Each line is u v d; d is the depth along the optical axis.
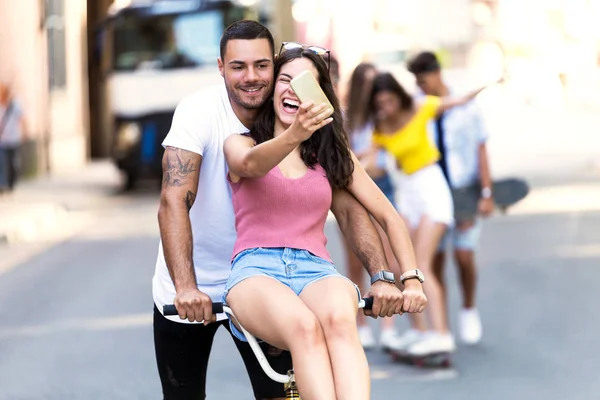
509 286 17.41
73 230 25.73
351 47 50.41
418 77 13.18
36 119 39.72
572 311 15.55
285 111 6.69
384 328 13.34
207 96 7.05
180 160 6.89
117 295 17.22
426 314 14.88
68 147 44.03
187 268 6.67
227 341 14.23
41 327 15.00
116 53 33.34
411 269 6.83
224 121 6.99
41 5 39.72
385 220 6.96
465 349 13.58
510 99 79.12
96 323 15.19
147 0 33.47
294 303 6.18
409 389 11.72
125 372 12.57
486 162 13.16
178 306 6.42
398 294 6.69
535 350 13.41
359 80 12.55
